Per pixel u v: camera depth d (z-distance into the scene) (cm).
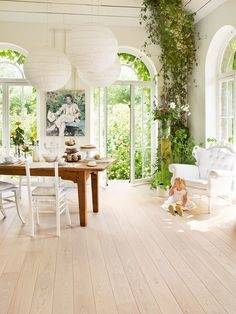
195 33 689
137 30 716
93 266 326
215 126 658
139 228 446
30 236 415
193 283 291
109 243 390
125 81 736
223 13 575
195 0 623
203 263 333
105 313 244
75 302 260
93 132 731
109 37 357
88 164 451
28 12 664
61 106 707
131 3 656
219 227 448
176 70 704
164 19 668
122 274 309
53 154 480
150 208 552
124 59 748
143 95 748
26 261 339
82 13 673
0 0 631
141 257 348
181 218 491
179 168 559
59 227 418
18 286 287
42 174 433
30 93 721
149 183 759
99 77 431
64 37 696
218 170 504
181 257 348
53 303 259
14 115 720
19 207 469
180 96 715
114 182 771
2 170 438
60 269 320
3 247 378
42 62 387
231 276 304
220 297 267
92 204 548
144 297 267
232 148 572
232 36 605
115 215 510
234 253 358
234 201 580
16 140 669
